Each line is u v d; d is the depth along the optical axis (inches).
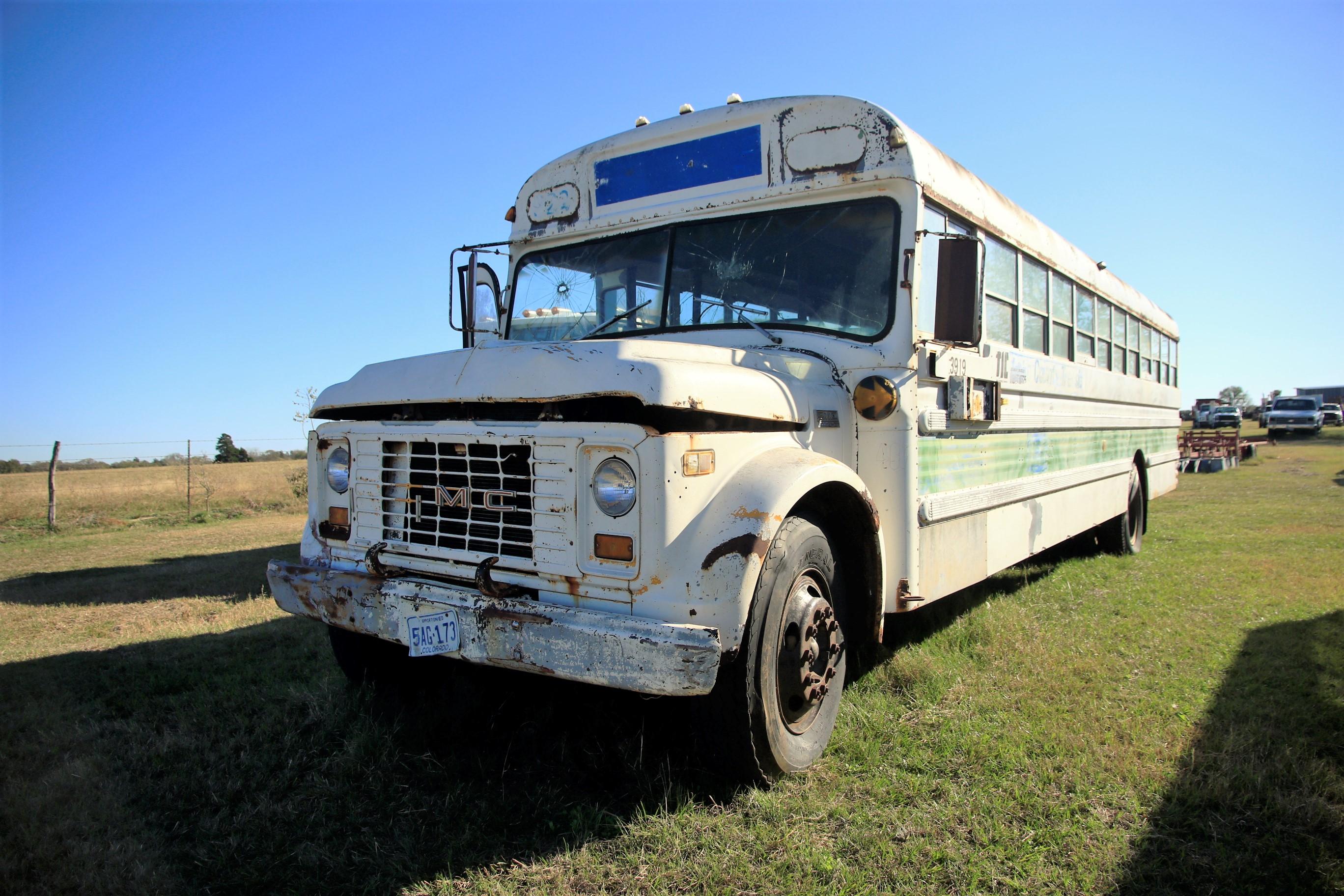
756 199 161.3
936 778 117.6
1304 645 180.4
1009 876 94.3
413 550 122.9
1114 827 104.6
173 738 135.5
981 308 142.8
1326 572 270.5
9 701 161.5
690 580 102.1
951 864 96.3
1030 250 218.5
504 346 119.6
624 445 103.4
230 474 986.7
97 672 181.0
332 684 159.2
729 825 105.5
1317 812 105.1
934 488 158.9
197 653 193.2
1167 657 172.9
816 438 136.2
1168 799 111.3
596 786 118.0
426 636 114.8
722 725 110.3
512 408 117.5
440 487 121.0
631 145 175.9
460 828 106.6
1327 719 137.2
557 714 140.6
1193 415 2298.2
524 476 112.1
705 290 164.1
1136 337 351.3
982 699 147.2
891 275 148.6
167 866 97.8
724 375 115.0
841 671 134.0
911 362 146.7
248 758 127.3
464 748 130.8
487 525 115.6
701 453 107.2
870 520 132.6
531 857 99.6
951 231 169.3
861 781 117.6
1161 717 139.0
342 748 132.3
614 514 104.4
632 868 96.7
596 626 100.7
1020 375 208.4
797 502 120.8
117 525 579.2
